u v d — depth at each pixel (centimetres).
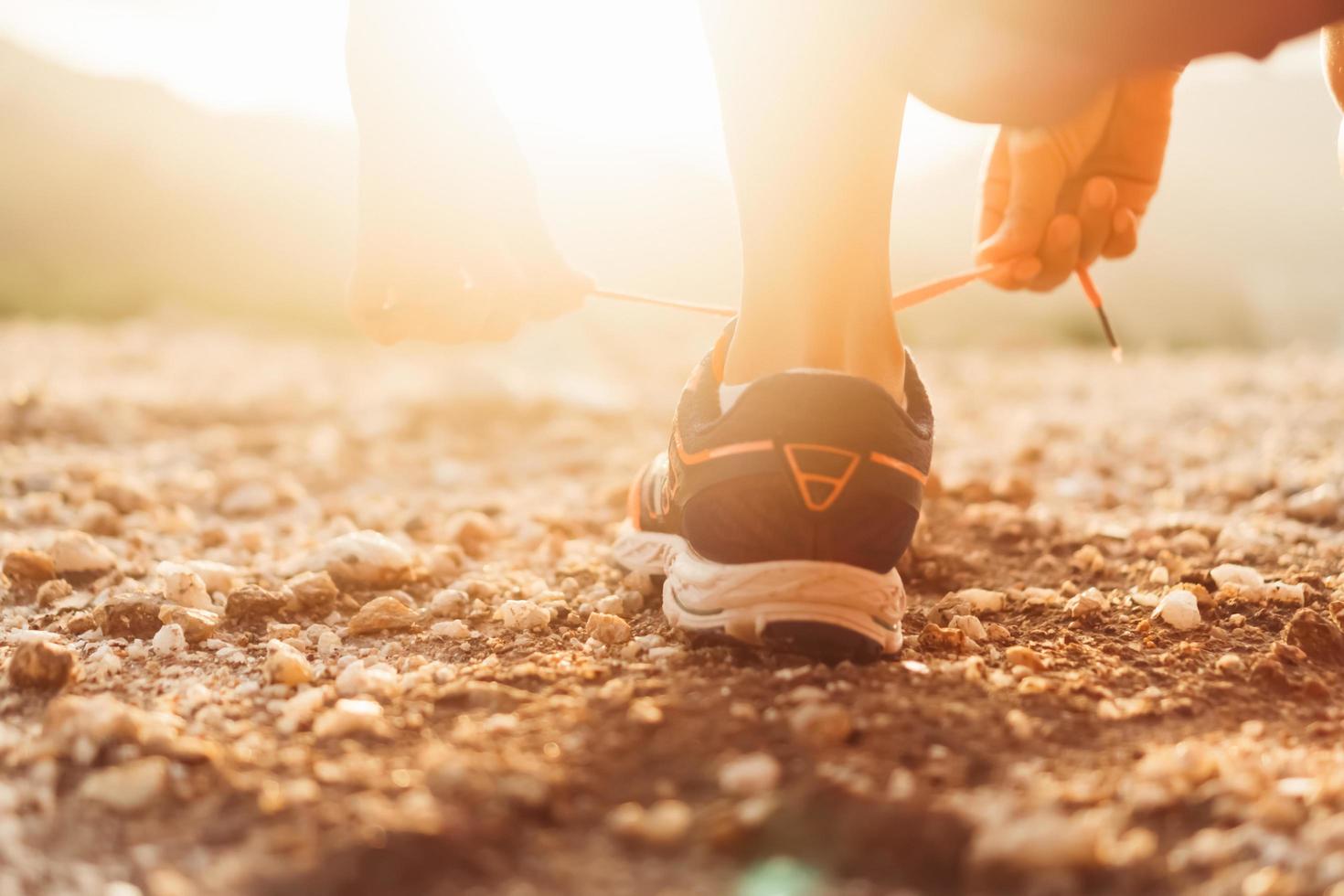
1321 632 153
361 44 140
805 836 94
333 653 153
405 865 89
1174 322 1162
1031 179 170
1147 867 89
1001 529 223
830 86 130
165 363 614
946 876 90
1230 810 98
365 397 469
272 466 318
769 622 131
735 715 117
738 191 135
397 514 256
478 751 110
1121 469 313
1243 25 99
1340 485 254
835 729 111
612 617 157
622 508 263
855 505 129
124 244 1327
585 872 90
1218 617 171
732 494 131
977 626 159
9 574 189
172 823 99
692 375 149
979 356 743
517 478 315
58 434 354
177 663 147
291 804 100
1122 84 170
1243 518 242
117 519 234
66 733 112
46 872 91
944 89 104
